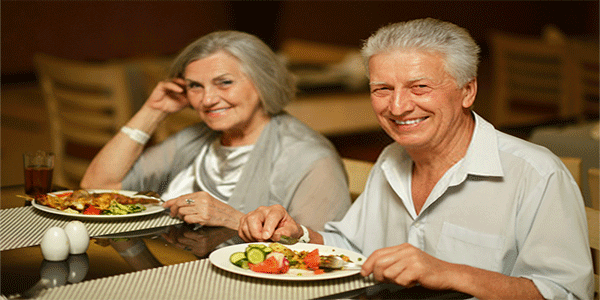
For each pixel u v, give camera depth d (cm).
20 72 662
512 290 133
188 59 206
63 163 400
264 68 205
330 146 213
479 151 152
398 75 145
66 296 119
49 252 138
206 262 140
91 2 709
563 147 308
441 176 158
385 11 960
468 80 148
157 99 230
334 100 391
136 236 159
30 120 499
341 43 932
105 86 368
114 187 230
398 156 169
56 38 691
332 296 123
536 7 1111
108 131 383
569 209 142
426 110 146
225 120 206
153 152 234
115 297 119
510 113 496
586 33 1143
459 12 1021
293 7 867
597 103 445
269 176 209
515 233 149
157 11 761
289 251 141
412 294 126
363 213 179
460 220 155
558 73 460
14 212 177
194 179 226
